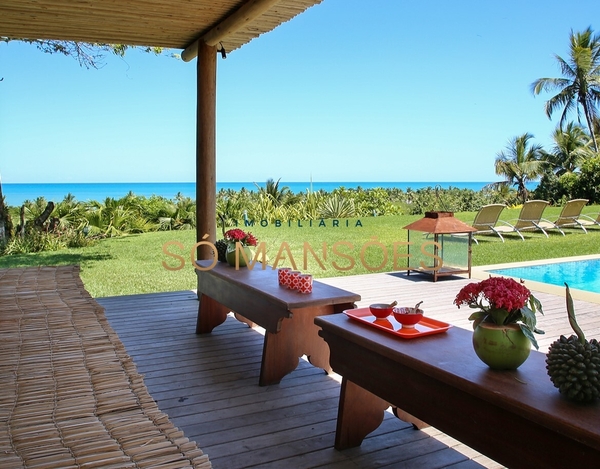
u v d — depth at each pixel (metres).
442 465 2.20
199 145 5.24
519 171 18.08
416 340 2.03
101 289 6.23
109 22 4.66
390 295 5.50
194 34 5.09
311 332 3.20
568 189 15.09
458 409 1.69
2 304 2.75
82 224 10.48
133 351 3.75
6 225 9.44
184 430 2.52
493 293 1.64
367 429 2.37
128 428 1.44
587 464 1.30
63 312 2.59
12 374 1.82
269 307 3.02
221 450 2.32
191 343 3.95
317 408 2.79
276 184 12.44
